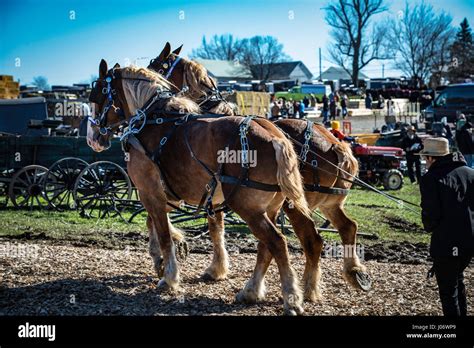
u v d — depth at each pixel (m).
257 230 5.50
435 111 25.12
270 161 5.44
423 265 7.85
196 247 8.77
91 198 11.67
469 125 16.09
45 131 14.88
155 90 6.64
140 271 7.11
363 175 17.66
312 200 6.21
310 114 31.05
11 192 12.03
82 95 26.55
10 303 5.68
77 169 12.17
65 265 7.21
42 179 12.07
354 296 6.23
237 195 5.53
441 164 5.04
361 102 34.59
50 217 11.30
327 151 6.23
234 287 6.58
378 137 20.44
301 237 6.13
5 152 12.34
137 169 6.48
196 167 5.87
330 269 7.40
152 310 5.66
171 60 7.74
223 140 5.62
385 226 11.30
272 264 7.57
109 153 12.74
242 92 24.22
